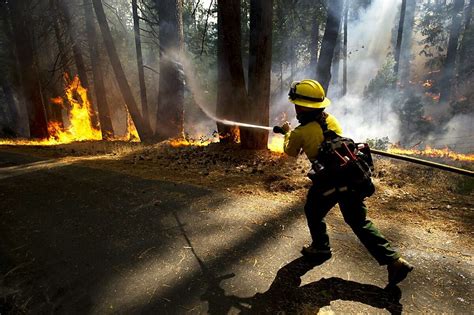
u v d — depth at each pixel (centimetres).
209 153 809
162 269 324
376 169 625
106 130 1753
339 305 266
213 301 275
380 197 489
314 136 281
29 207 493
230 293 285
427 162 285
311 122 286
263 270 316
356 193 277
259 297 278
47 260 347
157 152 885
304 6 1661
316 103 280
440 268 312
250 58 754
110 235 397
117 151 950
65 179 632
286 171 636
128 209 474
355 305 266
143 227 416
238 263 329
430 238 366
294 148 290
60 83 2056
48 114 2055
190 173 654
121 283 304
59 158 869
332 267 317
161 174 653
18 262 345
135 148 999
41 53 1886
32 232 412
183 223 423
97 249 366
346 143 280
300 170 639
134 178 625
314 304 268
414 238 367
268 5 710
